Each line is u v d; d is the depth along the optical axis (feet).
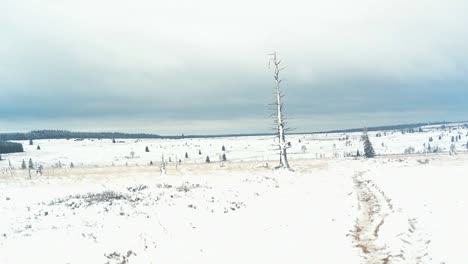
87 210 65.77
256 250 47.01
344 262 41.83
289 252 45.55
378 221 60.08
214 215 66.18
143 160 650.43
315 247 47.03
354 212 67.92
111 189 112.16
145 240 49.52
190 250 47.29
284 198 87.66
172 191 91.45
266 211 71.15
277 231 55.52
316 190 102.47
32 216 64.39
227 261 43.50
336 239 50.26
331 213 66.80
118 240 48.29
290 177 138.51
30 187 125.29
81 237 48.16
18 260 40.50
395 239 48.16
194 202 75.15
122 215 61.26
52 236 48.39
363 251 45.42
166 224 57.57
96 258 42.29
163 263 42.96
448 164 183.21
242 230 56.80
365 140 373.20
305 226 57.52
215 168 212.43
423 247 43.42
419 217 55.52
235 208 74.23
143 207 68.33
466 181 83.76
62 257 41.75
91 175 173.58
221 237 53.01
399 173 135.13
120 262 42.34
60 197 94.17
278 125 152.87
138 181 143.64
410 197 73.51
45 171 232.32
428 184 88.43
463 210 54.34
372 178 129.08
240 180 123.24
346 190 101.19
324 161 284.82
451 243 41.83
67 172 206.18
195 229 56.65
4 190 114.21
